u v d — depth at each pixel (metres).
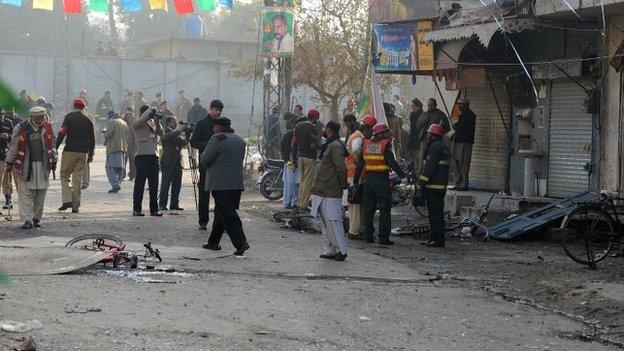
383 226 15.45
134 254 11.45
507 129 20.94
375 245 15.41
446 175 15.45
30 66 53.78
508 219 17.22
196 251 13.11
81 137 18.44
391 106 24.36
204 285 10.14
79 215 17.97
